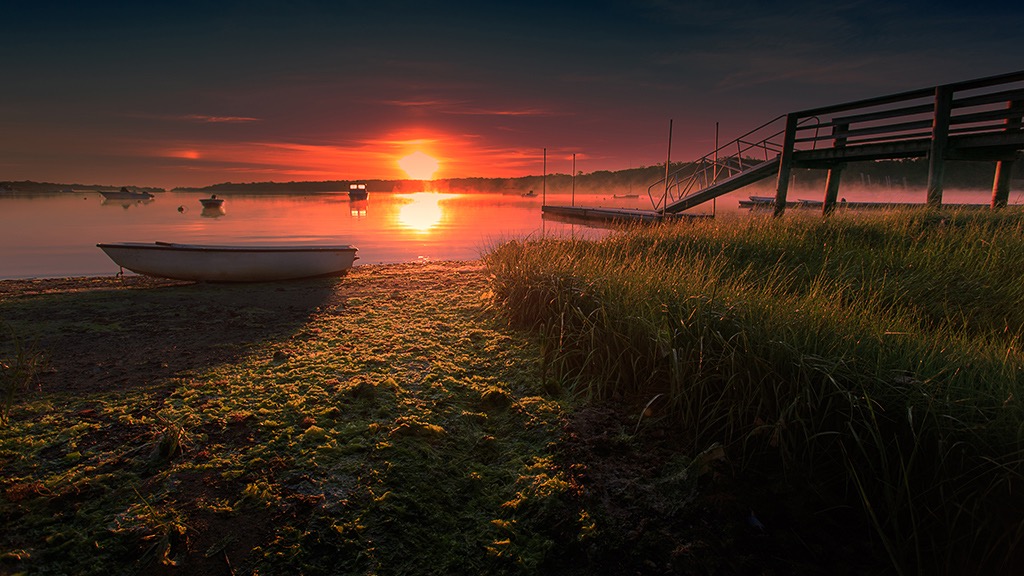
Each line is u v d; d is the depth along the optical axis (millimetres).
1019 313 5094
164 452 2879
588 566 2338
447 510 2639
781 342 3248
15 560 2137
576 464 2941
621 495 2717
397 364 4355
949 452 2510
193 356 4582
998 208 10281
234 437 3090
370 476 2760
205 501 2529
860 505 2584
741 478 2797
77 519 2385
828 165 15141
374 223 35750
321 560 2254
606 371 3941
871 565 2311
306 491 2627
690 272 5426
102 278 10453
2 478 2637
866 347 3295
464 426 3346
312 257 8961
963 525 2391
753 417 3139
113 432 3127
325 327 5586
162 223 36000
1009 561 2234
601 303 4504
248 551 2268
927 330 4270
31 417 3316
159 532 2320
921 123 11516
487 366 4344
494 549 2406
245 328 5586
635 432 3258
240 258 8562
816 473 2773
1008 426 2504
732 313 3832
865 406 2811
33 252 18156
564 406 3607
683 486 2756
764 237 8555
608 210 29688
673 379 3418
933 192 10820
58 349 4789
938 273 6164
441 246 20047
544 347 4449
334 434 3143
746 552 2379
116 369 4223
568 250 7832
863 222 9383
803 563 2316
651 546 2420
